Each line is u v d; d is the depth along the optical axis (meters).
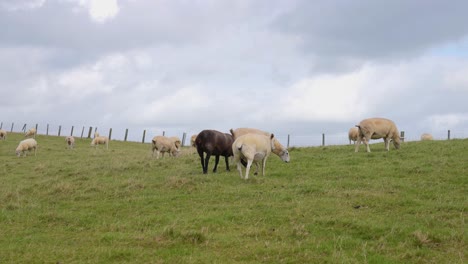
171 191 15.39
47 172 21.50
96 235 10.34
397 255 8.67
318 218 11.11
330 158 20.97
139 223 11.24
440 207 12.02
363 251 8.80
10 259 8.50
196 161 22.17
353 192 13.84
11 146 38.38
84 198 15.16
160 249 9.03
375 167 17.97
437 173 16.39
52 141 46.09
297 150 24.94
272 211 12.05
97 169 21.12
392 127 22.55
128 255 8.68
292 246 9.11
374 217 11.30
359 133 22.59
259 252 8.80
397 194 13.66
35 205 14.08
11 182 19.36
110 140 52.34
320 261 8.31
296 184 15.46
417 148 22.56
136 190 15.83
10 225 11.66
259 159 16.91
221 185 15.73
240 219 11.39
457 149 21.08
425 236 9.48
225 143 18.77
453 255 8.64
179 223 10.99
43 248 9.25
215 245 9.27
